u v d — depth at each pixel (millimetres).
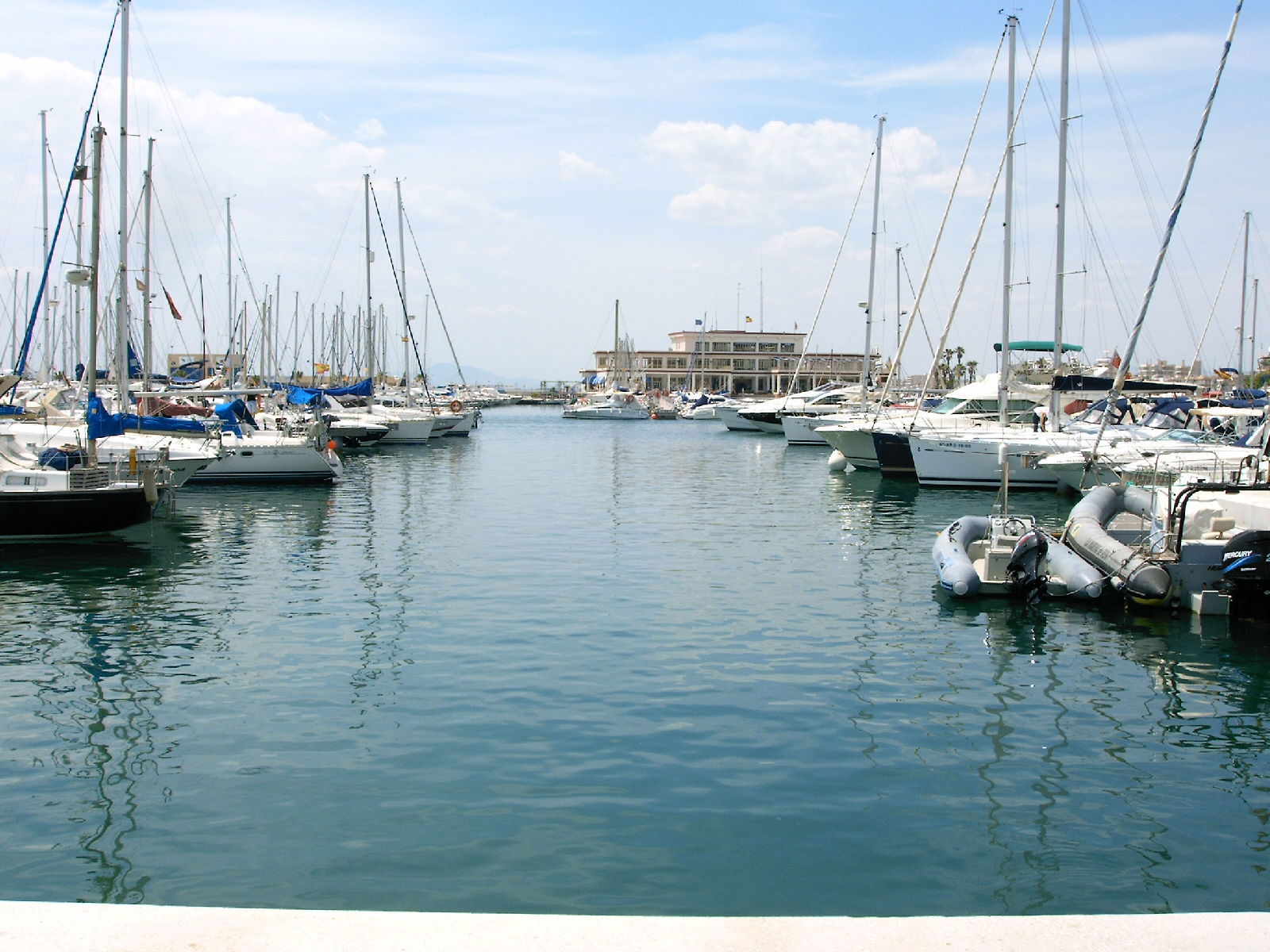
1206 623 16594
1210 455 29406
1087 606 17719
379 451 58438
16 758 10500
